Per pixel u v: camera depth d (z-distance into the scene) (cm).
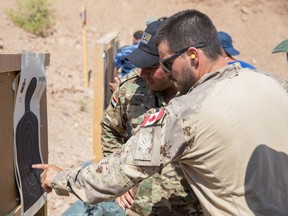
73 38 1076
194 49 213
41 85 257
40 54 251
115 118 310
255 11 1318
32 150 254
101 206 377
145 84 292
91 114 774
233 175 197
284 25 1309
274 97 206
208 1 1316
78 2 1181
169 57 217
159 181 269
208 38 214
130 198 281
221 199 202
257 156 195
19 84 226
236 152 195
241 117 197
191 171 212
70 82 884
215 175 200
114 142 320
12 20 1022
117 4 1223
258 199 194
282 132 200
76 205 386
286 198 197
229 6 1322
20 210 235
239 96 202
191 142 201
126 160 211
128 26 1186
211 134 197
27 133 245
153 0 1269
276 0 1329
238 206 197
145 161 205
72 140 665
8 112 220
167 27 218
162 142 204
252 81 209
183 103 204
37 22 1038
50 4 1095
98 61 526
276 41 1277
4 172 218
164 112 205
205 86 207
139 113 289
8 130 221
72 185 224
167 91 284
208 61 214
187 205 266
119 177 211
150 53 269
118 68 602
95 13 1177
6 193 221
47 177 236
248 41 1268
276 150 197
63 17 1120
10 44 933
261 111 201
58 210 486
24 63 226
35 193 259
